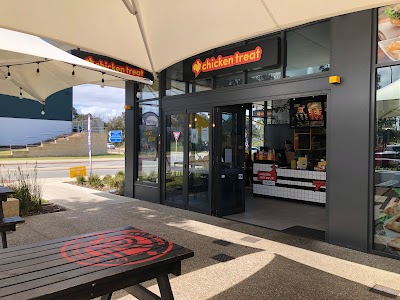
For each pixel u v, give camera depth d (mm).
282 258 4145
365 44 4387
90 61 5781
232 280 3500
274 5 3750
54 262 2180
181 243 4711
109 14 4152
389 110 4250
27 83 7688
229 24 4234
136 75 6516
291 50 5320
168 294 2363
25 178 8945
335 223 4691
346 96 4574
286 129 11234
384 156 4285
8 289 1792
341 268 3844
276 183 8750
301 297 3146
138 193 8367
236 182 6918
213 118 6453
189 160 7012
